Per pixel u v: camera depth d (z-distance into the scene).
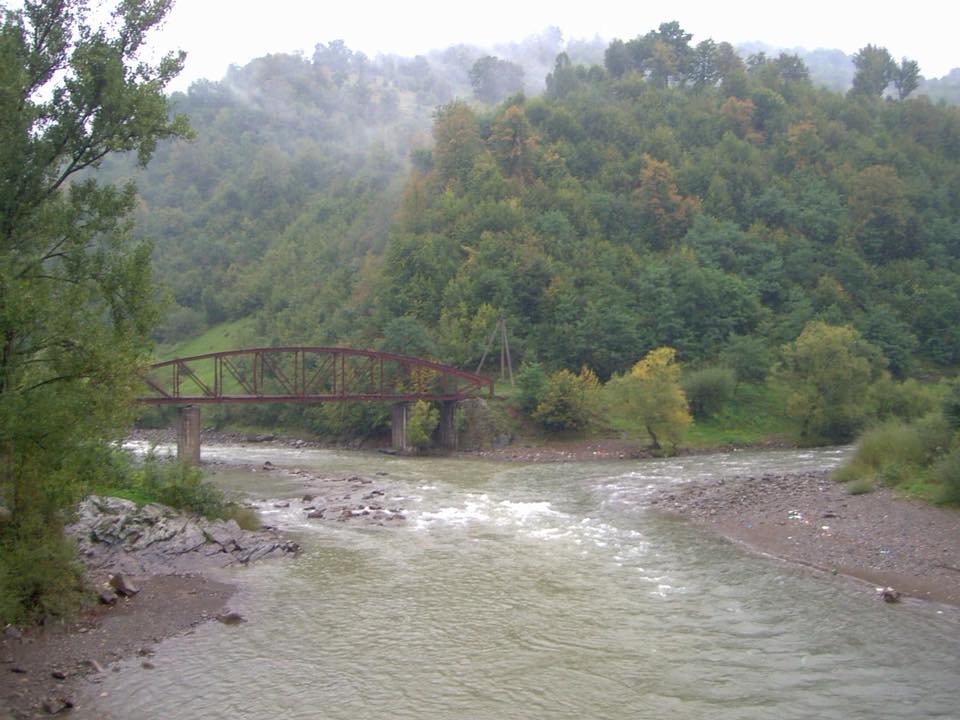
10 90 17.69
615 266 113.94
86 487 19.23
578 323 97.31
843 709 15.32
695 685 16.59
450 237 117.31
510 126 134.12
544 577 25.19
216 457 69.50
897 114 179.50
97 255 19.78
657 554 28.20
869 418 78.31
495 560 27.41
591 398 77.00
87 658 17.86
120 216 20.86
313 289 131.75
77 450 18.50
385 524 34.12
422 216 123.31
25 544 18.77
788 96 180.00
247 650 18.70
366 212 152.12
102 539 25.02
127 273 19.36
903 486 35.72
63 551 19.72
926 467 37.69
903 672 17.11
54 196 20.16
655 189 134.38
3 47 18.12
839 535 29.62
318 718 15.15
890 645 18.75
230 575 25.22
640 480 48.53
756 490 41.06
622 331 95.81
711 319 104.56
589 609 21.84
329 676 17.17
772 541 29.80
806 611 21.45
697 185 140.62
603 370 96.44
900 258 137.12
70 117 19.61
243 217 181.12
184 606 21.88
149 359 20.17
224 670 17.47
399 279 107.62
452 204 122.69
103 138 20.14
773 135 161.75
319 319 120.38
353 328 108.31
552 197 126.56
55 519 20.16
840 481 42.19
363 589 23.81
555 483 48.66
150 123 20.14
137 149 20.83
